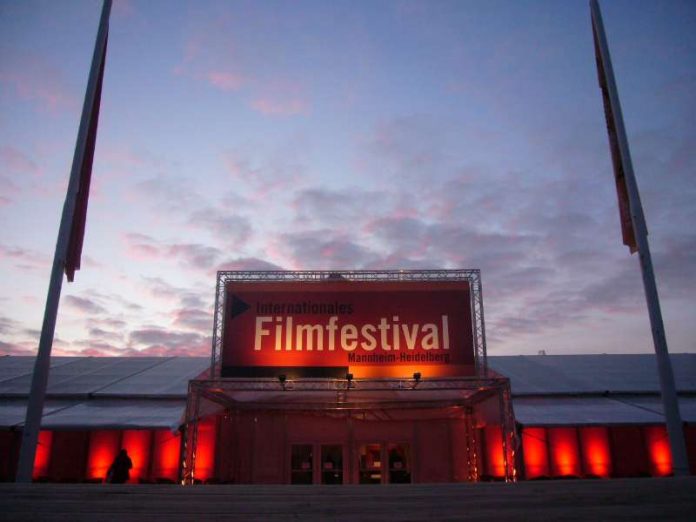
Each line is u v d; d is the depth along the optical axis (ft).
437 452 65.16
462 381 45.75
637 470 58.34
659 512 13.37
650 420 54.95
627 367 76.59
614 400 63.72
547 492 15.05
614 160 39.24
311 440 65.92
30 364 78.43
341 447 65.82
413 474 64.64
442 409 66.03
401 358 46.37
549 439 59.52
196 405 46.32
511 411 45.44
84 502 14.38
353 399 61.00
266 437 65.67
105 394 62.75
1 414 56.29
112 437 58.08
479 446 62.85
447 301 47.50
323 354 46.42
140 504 14.16
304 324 47.03
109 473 46.83
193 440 45.62
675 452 31.22
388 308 47.37
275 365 46.16
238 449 65.00
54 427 52.03
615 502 14.14
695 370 74.49
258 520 13.05
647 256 34.47
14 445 55.21
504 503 14.14
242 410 65.05
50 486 16.28
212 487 16.20
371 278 48.06
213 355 46.26
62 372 74.02
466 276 48.08
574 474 58.49
